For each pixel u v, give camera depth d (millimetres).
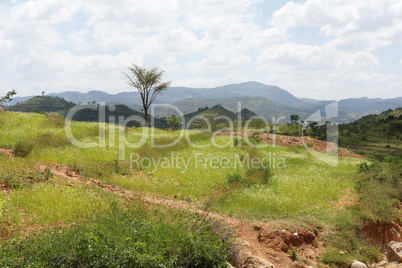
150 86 43438
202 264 6367
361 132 105000
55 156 15984
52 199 8789
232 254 7414
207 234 7082
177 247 6234
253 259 7211
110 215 7848
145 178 15242
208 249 6488
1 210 7434
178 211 9164
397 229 11812
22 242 5988
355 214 11695
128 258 5457
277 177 17062
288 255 8445
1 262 4922
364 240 10352
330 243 9516
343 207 12812
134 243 5898
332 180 18469
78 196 9398
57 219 7723
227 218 10086
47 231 6699
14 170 11383
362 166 21469
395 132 100750
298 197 13383
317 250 9078
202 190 13742
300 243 9086
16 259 5066
